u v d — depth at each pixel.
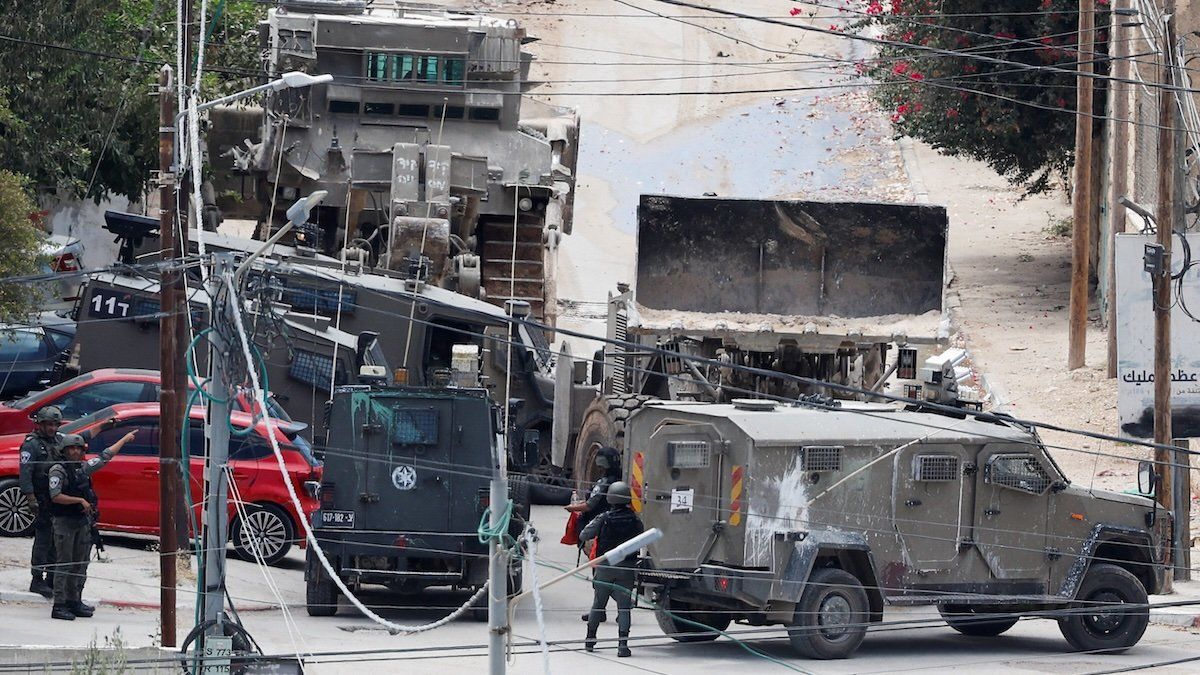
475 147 113.94
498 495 38.97
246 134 117.31
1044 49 145.62
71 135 100.44
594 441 85.69
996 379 121.75
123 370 83.38
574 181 127.69
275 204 112.50
